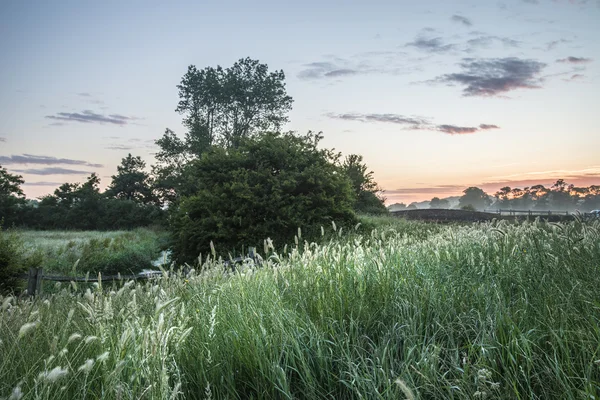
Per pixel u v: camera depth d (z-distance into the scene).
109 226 48.34
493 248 6.40
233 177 16.39
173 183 43.12
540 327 3.52
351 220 17.00
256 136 18.56
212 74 43.81
